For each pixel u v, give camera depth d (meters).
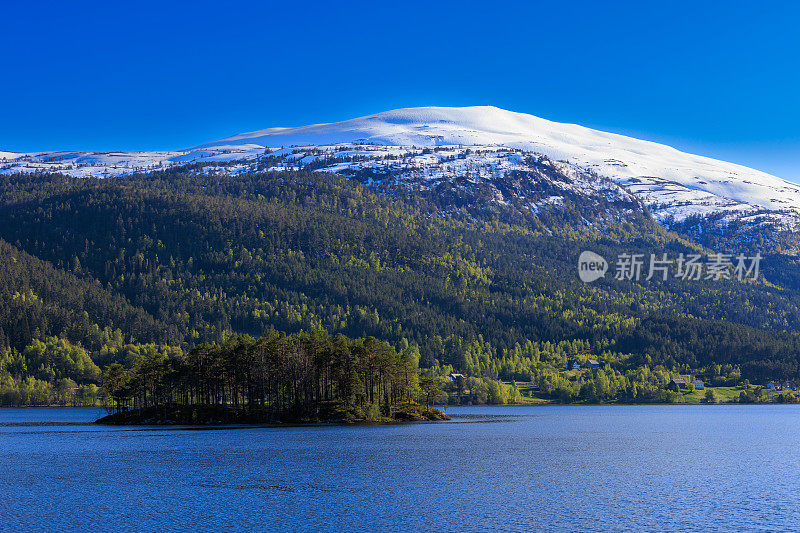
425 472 125.94
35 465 132.50
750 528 87.94
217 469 127.62
